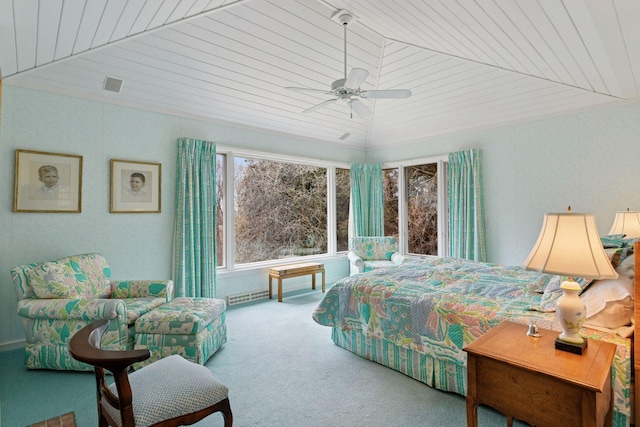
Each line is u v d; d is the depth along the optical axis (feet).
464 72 12.59
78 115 10.82
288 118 15.55
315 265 16.34
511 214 14.26
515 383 4.36
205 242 13.39
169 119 12.89
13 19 6.37
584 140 12.36
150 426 4.35
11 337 9.66
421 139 17.61
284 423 6.22
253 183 16.07
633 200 11.35
